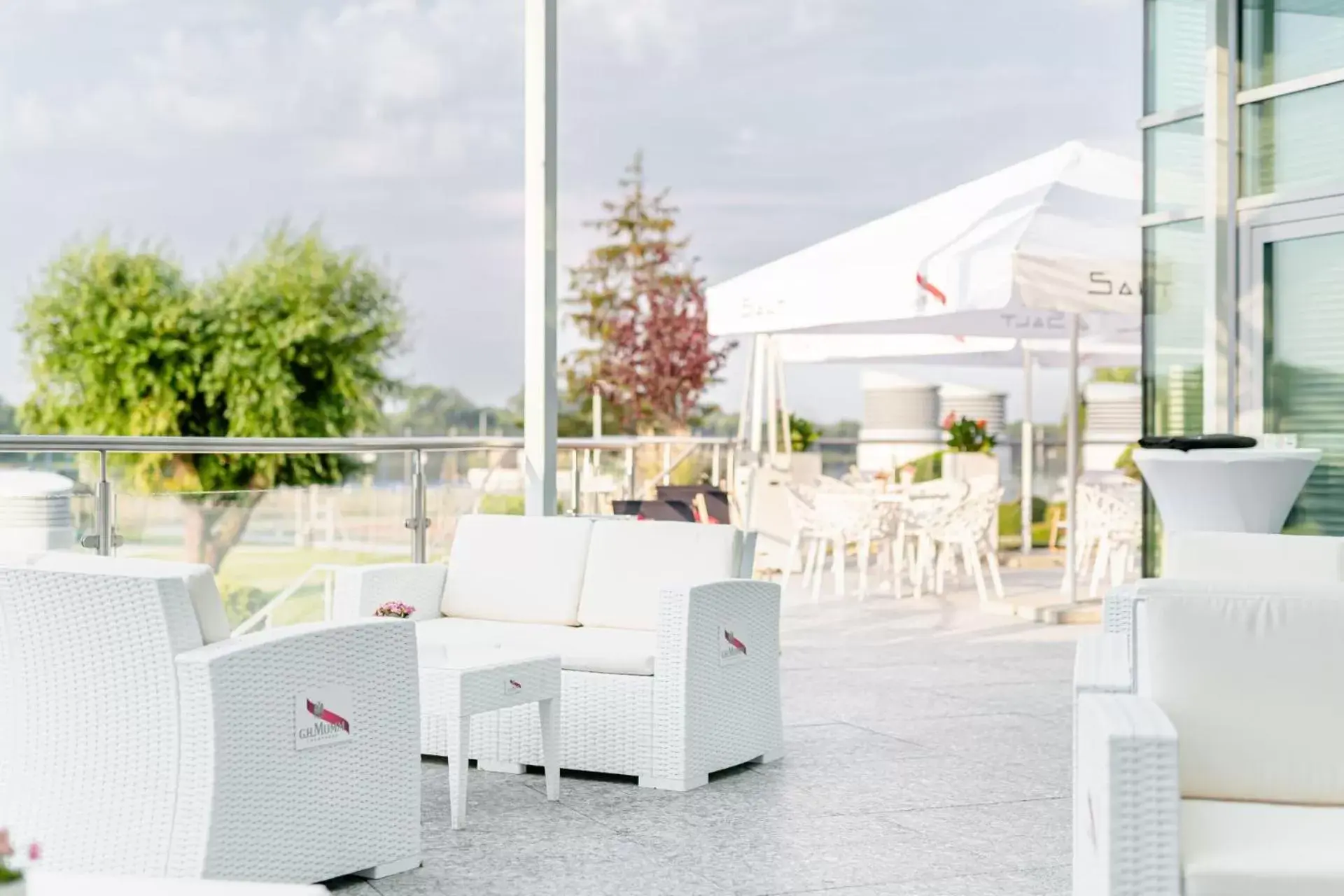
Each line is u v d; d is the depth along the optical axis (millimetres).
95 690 3352
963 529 9594
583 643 4930
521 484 6965
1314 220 6926
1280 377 7164
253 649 3354
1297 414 7086
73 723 3383
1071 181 8664
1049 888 3652
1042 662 7344
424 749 5039
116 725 3338
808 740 5484
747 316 9125
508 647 4750
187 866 3254
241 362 21438
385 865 3732
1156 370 7961
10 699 3449
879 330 10414
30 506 5590
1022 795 4617
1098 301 7969
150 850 3299
